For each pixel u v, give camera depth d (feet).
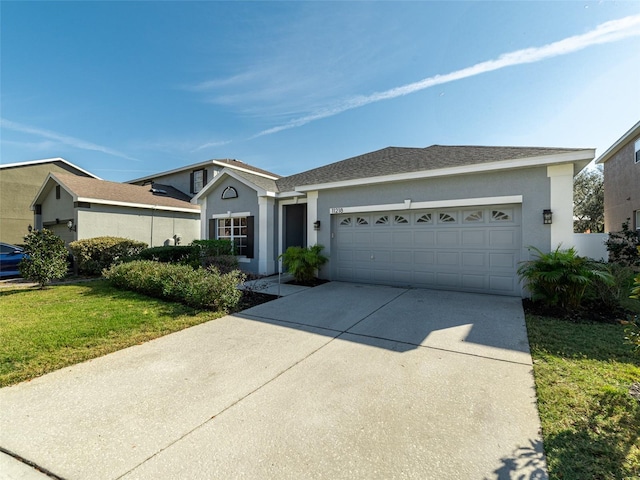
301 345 14.37
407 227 28.40
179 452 7.38
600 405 9.00
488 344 14.10
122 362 12.57
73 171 65.26
